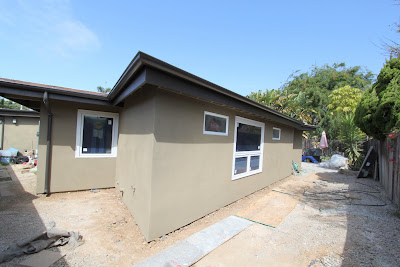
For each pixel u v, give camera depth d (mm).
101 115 5469
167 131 3158
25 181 6055
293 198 5473
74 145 5156
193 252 2701
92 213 3898
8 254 2307
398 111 4844
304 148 17641
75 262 2371
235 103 4324
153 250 2758
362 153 10891
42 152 4828
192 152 3656
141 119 3541
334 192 6141
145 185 3145
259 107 5125
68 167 5105
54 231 2754
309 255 2689
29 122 11023
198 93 3336
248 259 2586
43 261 2332
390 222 3834
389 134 5004
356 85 24672
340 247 2891
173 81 2902
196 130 3723
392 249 2826
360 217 4090
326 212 4395
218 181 4387
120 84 3664
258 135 6109
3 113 10062
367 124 6434
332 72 26578
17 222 3307
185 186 3535
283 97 15398
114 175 5730
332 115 18375
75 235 2877
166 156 3154
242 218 3971
